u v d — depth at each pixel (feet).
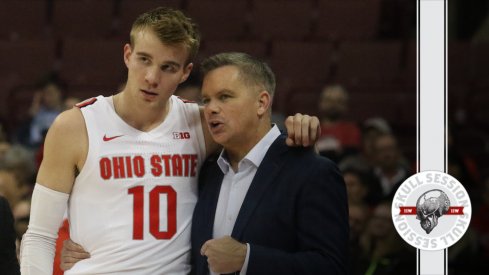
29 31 72.59
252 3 72.33
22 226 34.63
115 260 21.07
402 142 59.57
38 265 21.07
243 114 21.02
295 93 62.69
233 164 22.00
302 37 70.54
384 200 33.88
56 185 21.22
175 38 20.47
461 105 61.82
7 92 65.16
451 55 65.87
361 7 71.77
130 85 21.20
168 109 22.29
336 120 54.49
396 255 32.68
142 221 21.29
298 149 21.43
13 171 39.81
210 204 21.56
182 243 21.66
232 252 19.75
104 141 21.38
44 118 56.39
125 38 70.85
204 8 72.08
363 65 66.69
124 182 21.29
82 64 67.62
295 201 20.68
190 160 22.20
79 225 21.45
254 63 21.38
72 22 72.84
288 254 20.08
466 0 74.59
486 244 41.88
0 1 73.00
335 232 20.38
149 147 21.68
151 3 73.26
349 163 47.29
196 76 46.11
